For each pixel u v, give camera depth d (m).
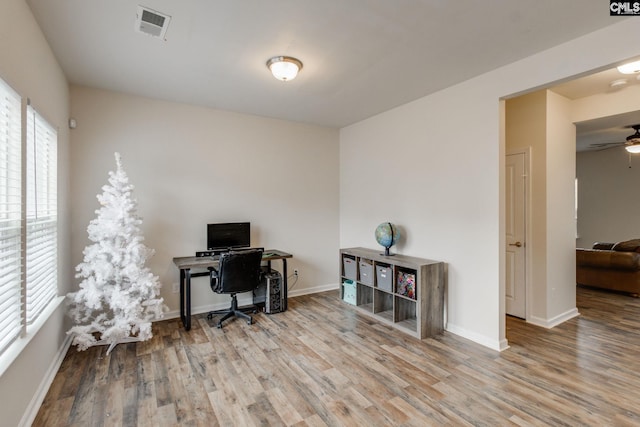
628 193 6.37
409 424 1.96
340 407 2.13
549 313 3.56
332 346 3.06
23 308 1.93
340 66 2.91
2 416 1.60
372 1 1.99
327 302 4.49
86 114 3.39
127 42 2.48
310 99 3.80
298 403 2.18
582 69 2.40
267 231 4.57
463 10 2.08
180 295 3.77
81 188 3.36
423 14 2.13
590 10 2.07
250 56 2.72
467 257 3.24
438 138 3.54
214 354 2.90
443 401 2.18
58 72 2.81
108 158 3.51
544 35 2.38
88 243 3.38
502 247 3.01
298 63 2.80
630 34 2.17
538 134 3.62
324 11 2.09
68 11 2.08
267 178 4.55
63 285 2.96
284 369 2.63
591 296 4.71
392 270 3.58
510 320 3.75
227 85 3.36
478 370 2.59
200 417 2.04
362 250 4.37
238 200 4.32
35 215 2.21
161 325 3.62
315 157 4.99
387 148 4.27
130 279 2.97
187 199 3.97
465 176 3.26
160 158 3.80
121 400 2.21
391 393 2.29
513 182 3.84
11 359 1.67
